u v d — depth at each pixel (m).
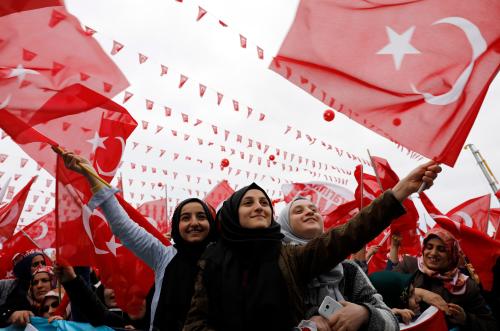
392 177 6.33
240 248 2.92
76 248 4.05
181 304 3.50
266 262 2.83
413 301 4.06
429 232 4.88
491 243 5.01
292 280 2.78
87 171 3.78
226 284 2.80
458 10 3.39
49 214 7.65
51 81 3.95
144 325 4.33
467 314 4.36
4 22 3.86
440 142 3.22
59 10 3.95
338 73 3.35
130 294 4.30
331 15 3.40
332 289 3.04
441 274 4.70
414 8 3.42
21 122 3.87
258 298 2.70
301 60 3.34
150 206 7.25
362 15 3.42
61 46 3.98
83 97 4.02
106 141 4.31
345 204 6.79
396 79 3.35
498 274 4.93
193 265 3.66
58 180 4.04
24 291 5.40
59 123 4.13
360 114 3.30
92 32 4.02
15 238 7.35
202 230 3.75
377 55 3.38
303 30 3.38
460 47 3.35
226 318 2.72
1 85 3.84
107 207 3.80
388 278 4.04
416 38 3.39
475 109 3.24
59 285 4.30
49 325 4.41
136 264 4.36
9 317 4.65
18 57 3.88
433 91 3.30
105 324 4.32
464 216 7.40
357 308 2.75
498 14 3.33
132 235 3.83
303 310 2.81
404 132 3.26
